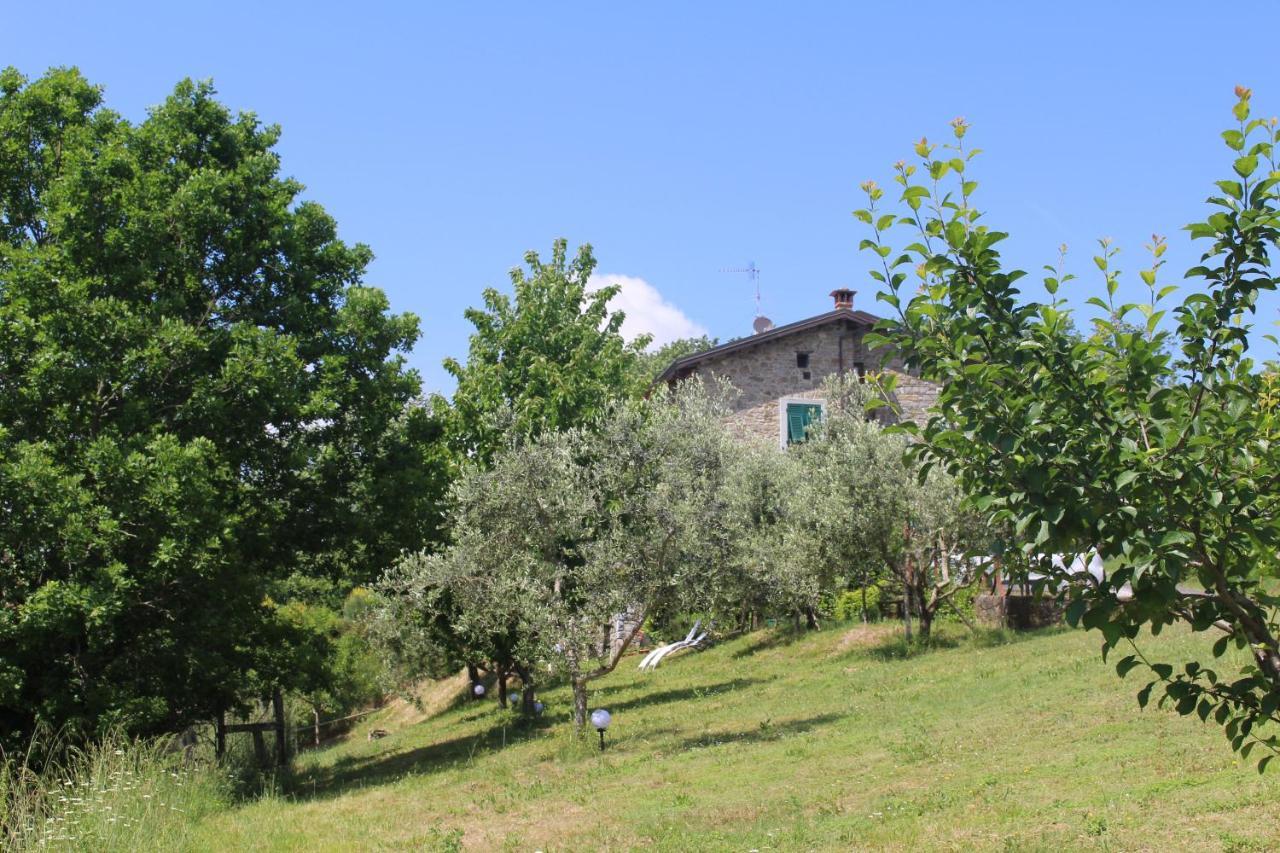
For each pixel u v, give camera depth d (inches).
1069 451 166.2
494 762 650.8
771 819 388.8
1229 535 166.1
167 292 698.8
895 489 846.5
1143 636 651.5
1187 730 419.2
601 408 960.3
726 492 729.6
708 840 366.6
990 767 419.8
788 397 1243.2
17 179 737.0
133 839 401.4
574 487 659.4
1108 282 182.4
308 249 793.6
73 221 660.1
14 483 551.2
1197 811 312.5
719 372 1275.8
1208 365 170.6
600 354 1122.0
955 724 520.1
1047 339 172.2
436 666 968.9
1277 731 363.9
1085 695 520.1
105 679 639.8
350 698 1529.3
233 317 735.1
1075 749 424.5
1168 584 157.9
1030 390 172.2
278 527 761.0
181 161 754.2
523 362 1034.1
